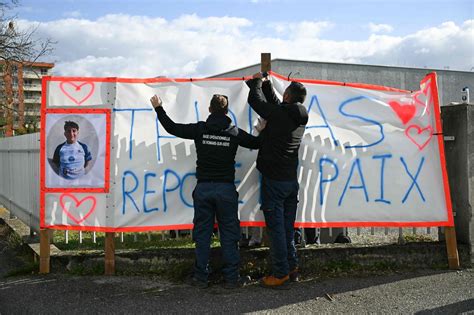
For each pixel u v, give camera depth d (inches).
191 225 231.0
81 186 229.0
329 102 239.5
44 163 230.1
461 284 213.2
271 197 207.9
